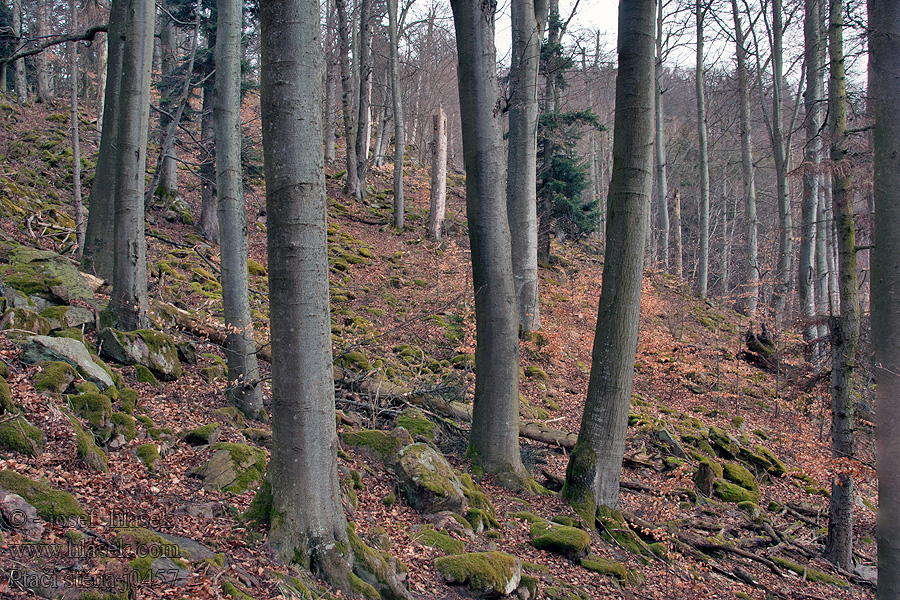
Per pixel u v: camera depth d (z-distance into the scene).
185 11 17.25
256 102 26.14
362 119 25.66
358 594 4.55
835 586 8.41
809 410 12.38
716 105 34.47
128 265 8.41
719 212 39.88
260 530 4.72
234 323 8.18
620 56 8.09
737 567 8.36
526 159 14.20
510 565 5.76
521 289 14.76
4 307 7.18
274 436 4.79
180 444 6.46
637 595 6.68
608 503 8.24
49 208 13.83
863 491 12.92
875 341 6.08
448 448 9.23
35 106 24.12
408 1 27.78
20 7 22.55
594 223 23.50
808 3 17.20
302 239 4.54
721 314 22.52
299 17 4.45
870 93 6.58
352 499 6.38
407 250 21.16
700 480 10.73
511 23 13.42
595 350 8.41
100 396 5.98
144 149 8.56
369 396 9.69
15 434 4.85
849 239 8.55
